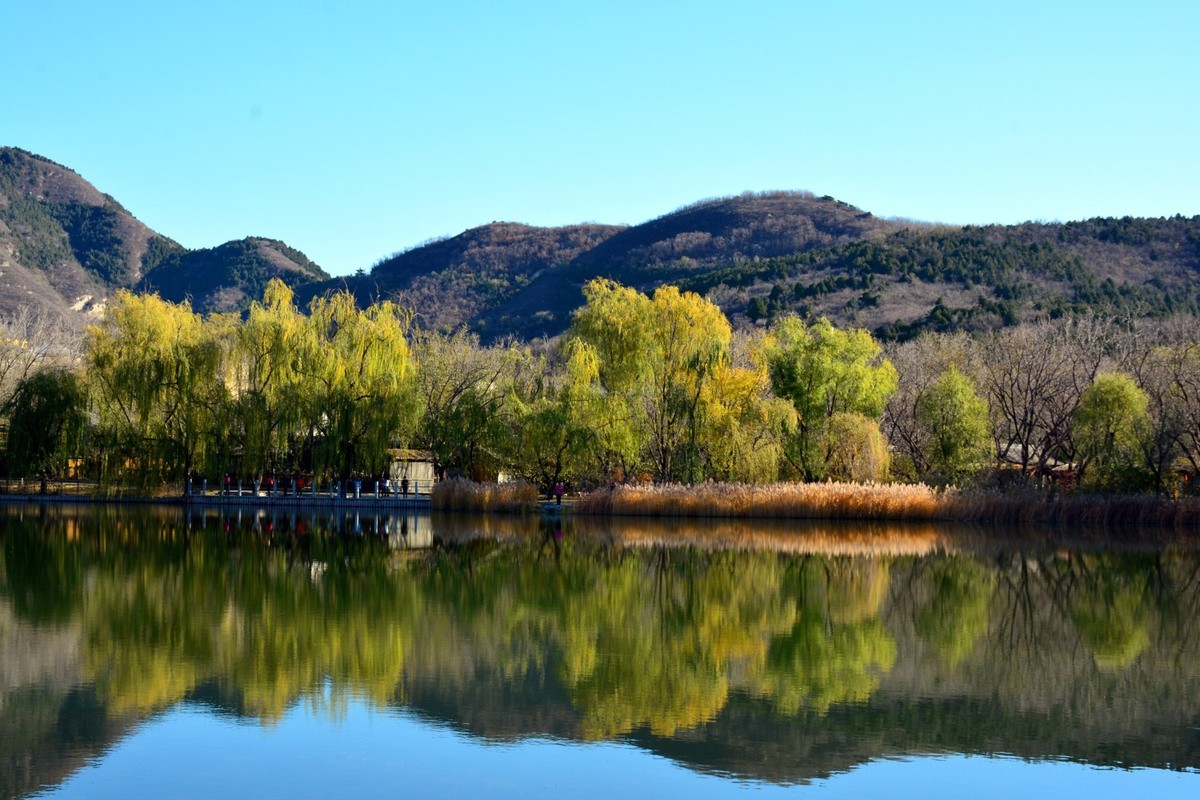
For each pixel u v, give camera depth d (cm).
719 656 2444
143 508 6138
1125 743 1823
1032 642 2641
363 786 1596
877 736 1848
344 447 6166
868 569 3856
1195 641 2666
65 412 6178
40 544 4331
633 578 3594
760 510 5584
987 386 7000
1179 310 11262
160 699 2030
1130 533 5134
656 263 19125
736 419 5875
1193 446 5997
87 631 2614
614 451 6081
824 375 6203
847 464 5984
